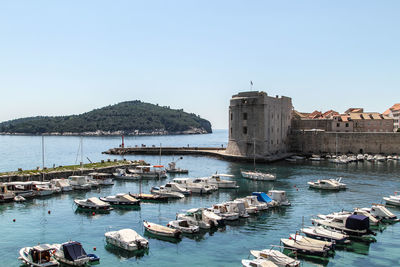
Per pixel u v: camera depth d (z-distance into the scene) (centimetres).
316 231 4212
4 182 7044
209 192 6856
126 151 15900
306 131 13562
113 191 7075
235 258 3706
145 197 6206
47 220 5003
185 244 4088
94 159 14138
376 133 12562
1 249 3909
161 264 3569
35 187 6612
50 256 3516
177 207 5688
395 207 5666
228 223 4856
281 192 5791
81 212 5425
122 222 4891
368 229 4372
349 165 10788
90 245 4050
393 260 3638
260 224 4794
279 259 3422
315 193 6738
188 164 11456
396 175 8800
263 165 10894
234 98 12419
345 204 5847
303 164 11088
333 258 3700
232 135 12538
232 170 9925
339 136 13062
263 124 11662
